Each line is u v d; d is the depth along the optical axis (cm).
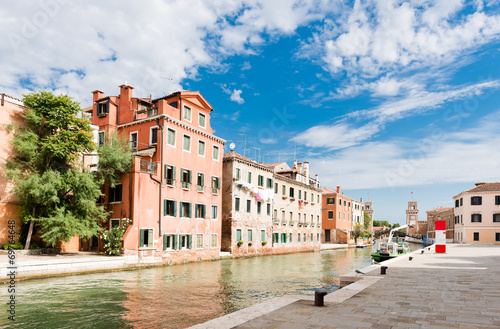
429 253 2969
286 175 5116
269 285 1802
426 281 1199
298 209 4866
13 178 2134
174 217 2773
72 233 2181
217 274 2200
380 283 1150
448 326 623
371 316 689
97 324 1030
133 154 2647
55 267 1822
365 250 5469
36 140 2236
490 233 5638
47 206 2211
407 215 10800
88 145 2391
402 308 763
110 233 2372
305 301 830
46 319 1070
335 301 831
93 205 2317
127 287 1633
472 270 1570
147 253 2484
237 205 3600
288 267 2734
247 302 1367
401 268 1652
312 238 5169
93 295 1432
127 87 3023
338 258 3753
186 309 1233
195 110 3106
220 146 3388
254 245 3812
